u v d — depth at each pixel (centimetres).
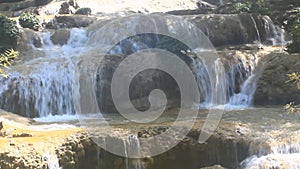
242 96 1562
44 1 2464
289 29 2005
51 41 1858
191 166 1044
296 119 1238
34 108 1440
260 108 1442
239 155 1036
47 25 1986
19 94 1427
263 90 1535
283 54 1595
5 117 1275
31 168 902
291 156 996
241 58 1612
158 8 2562
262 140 1032
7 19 1780
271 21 2019
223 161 1045
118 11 2403
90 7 2391
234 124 1148
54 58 1627
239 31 1905
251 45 1856
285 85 1504
